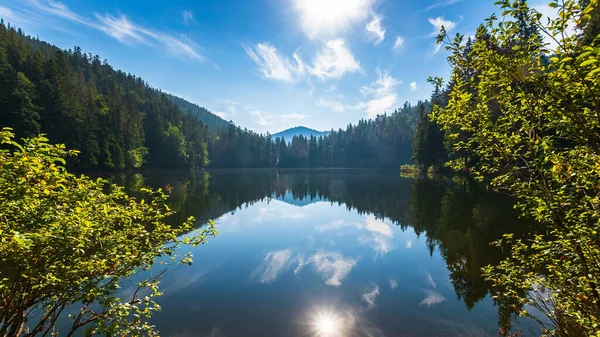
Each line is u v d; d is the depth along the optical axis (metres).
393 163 110.94
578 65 2.38
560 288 3.88
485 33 3.23
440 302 7.46
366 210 22.20
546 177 3.33
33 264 3.19
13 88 40.38
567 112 2.81
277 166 138.00
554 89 2.76
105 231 3.95
